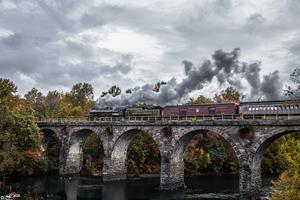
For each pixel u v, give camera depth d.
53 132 78.44
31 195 49.97
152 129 57.84
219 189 57.00
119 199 49.44
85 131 71.12
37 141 68.25
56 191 54.16
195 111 59.97
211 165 80.00
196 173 76.88
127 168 75.00
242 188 46.84
